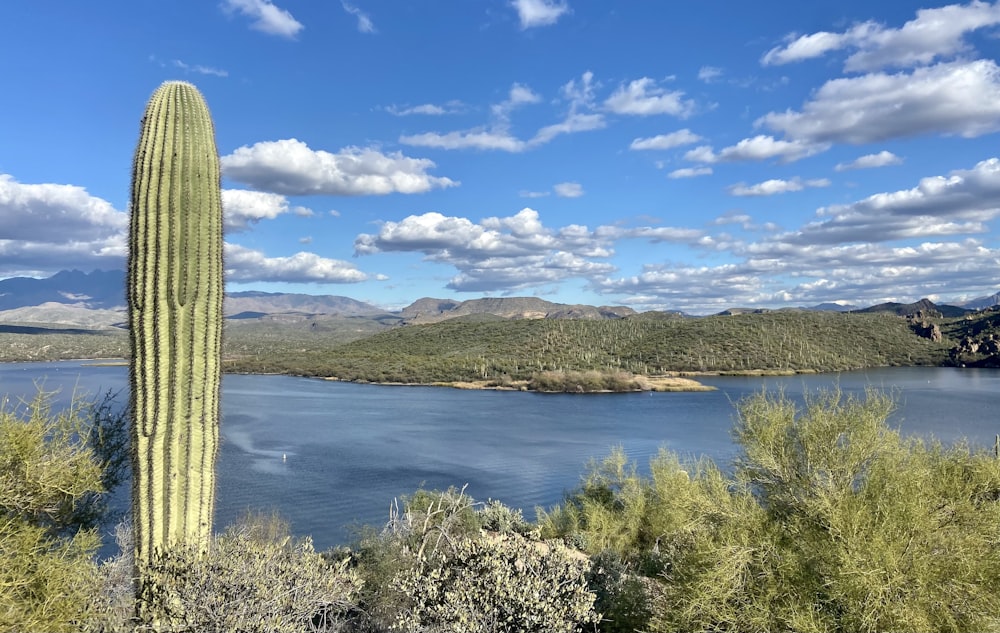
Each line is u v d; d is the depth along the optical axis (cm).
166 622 497
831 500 812
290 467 3684
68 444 593
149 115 627
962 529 780
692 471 1491
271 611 537
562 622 610
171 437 605
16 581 477
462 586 633
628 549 1463
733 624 779
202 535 615
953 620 707
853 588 719
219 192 658
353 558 1084
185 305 616
